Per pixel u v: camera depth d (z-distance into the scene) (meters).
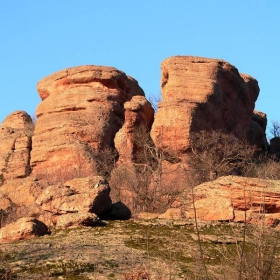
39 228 30.41
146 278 23.42
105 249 27.39
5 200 36.34
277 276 21.55
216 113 60.47
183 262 26.16
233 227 30.58
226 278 21.56
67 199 32.34
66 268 24.75
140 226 30.84
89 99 60.41
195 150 57.03
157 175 53.59
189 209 32.84
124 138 58.78
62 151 57.84
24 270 24.62
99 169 56.62
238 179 32.78
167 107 58.75
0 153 60.34
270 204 32.00
